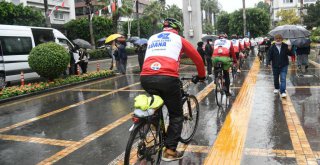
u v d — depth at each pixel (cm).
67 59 1425
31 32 1641
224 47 920
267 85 1185
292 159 505
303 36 1128
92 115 859
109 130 711
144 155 450
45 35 1723
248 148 559
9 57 1494
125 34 6256
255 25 4925
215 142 596
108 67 2606
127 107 939
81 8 6419
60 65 1387
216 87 876
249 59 2469
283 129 654
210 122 730
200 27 2433
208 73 1579
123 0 4875
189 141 597
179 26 508
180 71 1836
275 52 963
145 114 434
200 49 1709
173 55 477
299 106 842
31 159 561
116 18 4516
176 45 483
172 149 507
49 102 1080
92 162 534
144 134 449
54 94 1245
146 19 6681
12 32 1530
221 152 547
